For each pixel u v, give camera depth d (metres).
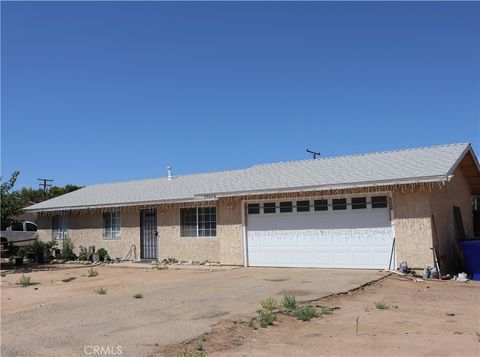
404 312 9.63
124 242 23.23
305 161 21.73
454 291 12.28
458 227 17.55
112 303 10.68
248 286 12.75
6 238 23.97
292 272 15.73
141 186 26.47
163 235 21.75
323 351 6.88
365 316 9.23
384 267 15.62
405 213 15.32
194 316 9.04
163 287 13.14
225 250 18.94
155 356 6.60
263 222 18.17
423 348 6.98
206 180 23.53
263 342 7.37
